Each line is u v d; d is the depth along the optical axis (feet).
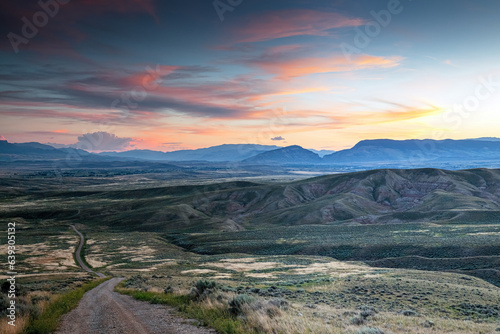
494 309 90.02
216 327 44.27
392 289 119.96
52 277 186.91
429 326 58.13
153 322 49.90
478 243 264.93
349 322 52.21
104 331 45.78
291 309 57.93
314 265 239.71
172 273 215.10
